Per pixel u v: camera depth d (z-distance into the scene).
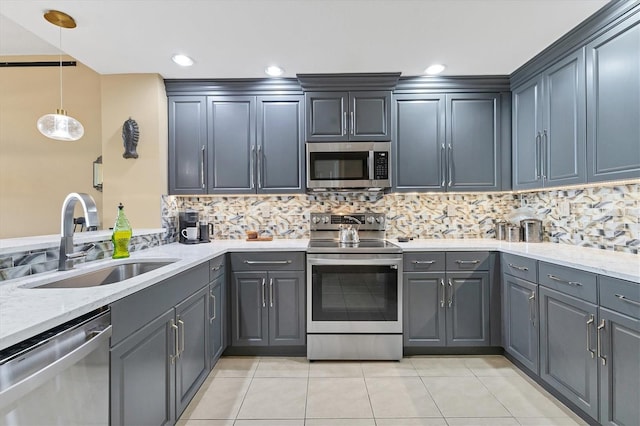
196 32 2.01
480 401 1.90
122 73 2.61
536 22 1.93
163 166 2.70
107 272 1.77
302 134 2.78
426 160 2.78
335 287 2.45
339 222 2.97
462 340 2.46
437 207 3.02
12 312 0.91
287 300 2.49
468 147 2.77
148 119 2.63
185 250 2.32
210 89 2.76
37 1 1.68
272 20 1.89
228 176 2.78
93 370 1.03
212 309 2.15
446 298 2.45
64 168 3.00
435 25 1.96
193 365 1.83
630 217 1.96
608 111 1.78
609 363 1.48
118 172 2.64
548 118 2.28
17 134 3.00
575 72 2.03
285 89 2.77
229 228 3.05
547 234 2.67
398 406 1.86
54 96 3.00
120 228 1.94
